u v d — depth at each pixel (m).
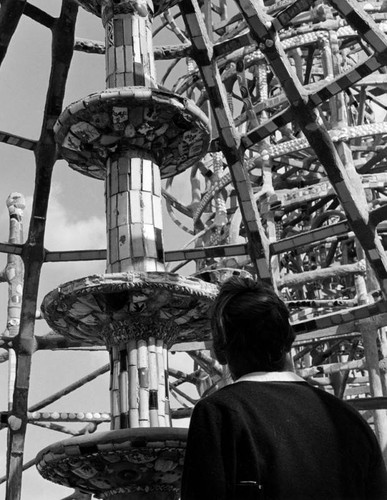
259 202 19.61
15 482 13.73
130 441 8.62
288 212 22.50
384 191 22.56
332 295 24.36
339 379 22.84
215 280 16.20
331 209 24.14
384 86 21.83
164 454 8.75
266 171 19.45
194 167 23.83
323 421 3.08
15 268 18.78
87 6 11.57
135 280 9.22
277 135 23.86
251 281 3.42
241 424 2.95
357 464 3.06
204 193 24.06
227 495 2.85
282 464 2.93
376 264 13.35
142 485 9.17
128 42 10.95
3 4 12.70
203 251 13.80
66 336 10.66
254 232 13.56
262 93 21.25
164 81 23.67
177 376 20.91
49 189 13.56
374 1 21.62
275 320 3.31
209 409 2.99
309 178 23.14
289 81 12.58
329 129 19.36
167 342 10.05
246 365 3.30
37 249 13.70
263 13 12.44
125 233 10.11
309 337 17.55
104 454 8.75
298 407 3.09
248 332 3.30
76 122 9.99
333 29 19.98
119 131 10.05
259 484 2.88
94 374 18.69
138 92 9.58
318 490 2.93
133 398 9.64
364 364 19.19
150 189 10.32
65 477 9.33
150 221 10.20
